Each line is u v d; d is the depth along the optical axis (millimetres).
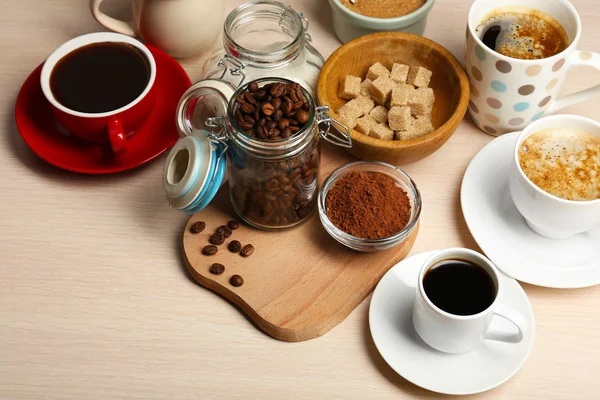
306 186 758
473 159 806
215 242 772
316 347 736
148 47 877
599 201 702
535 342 731
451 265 697
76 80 806
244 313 755
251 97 723
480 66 786
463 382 695
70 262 780
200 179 733
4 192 815
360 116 823
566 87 868
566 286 736
